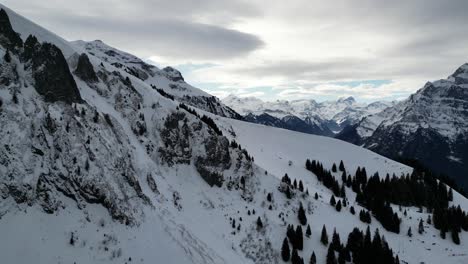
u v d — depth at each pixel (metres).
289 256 96.75
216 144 120.50
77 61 105.31
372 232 122.62
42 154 66.88
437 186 189.25
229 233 97.44
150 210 79.69
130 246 67.81
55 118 72.25
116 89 110.31
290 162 190.50
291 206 118.06
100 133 80.38
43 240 59.34
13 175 61.53
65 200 66.31
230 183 116.38
